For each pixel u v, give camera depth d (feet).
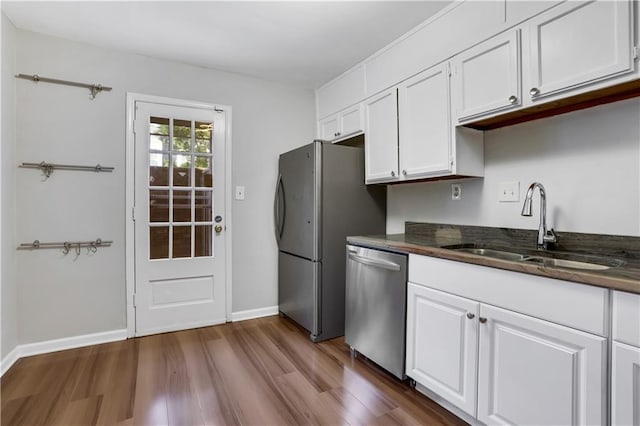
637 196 4.73
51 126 7.80
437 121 6.71
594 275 3.54
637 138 4.72
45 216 7.75
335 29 7.48
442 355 5.43
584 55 4.45
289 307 9.86
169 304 9.12
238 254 10.10
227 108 9.89
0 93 6.77
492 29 5.64
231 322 9.95
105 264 8.38
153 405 5.68
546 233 5.59
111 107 8.43
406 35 7.54
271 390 6.17
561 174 5.59
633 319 3.30
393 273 6.44
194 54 8.76
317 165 8.55
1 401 5.78
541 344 4.05
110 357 7.51
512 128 6.34
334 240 8.78
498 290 4.57
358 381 6.52
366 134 8.83
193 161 9.39
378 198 9.48
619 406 3.40
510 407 4.41
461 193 7.40
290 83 10.84
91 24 7.31
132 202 8.64
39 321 7.70
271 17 6.98
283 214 10.16
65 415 5.40
